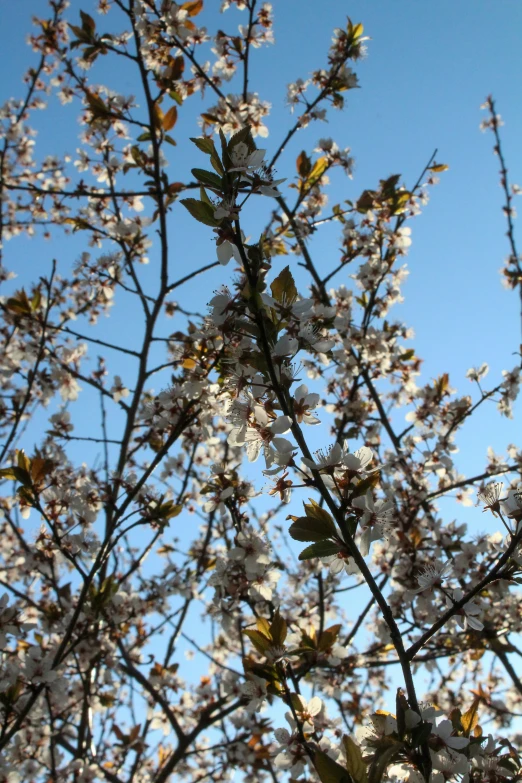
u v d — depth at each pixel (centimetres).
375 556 604
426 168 729
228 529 765
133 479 480
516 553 241
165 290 630
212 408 445
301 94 716
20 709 461
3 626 412
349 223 718
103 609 493
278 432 247
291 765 293
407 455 642
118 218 712
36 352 664
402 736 224
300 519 238
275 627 311
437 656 554
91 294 780
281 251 754
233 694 608
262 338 245
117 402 614
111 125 736
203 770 779
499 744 281
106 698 539
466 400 659
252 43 709
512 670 576
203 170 246
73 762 530
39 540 459
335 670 563
